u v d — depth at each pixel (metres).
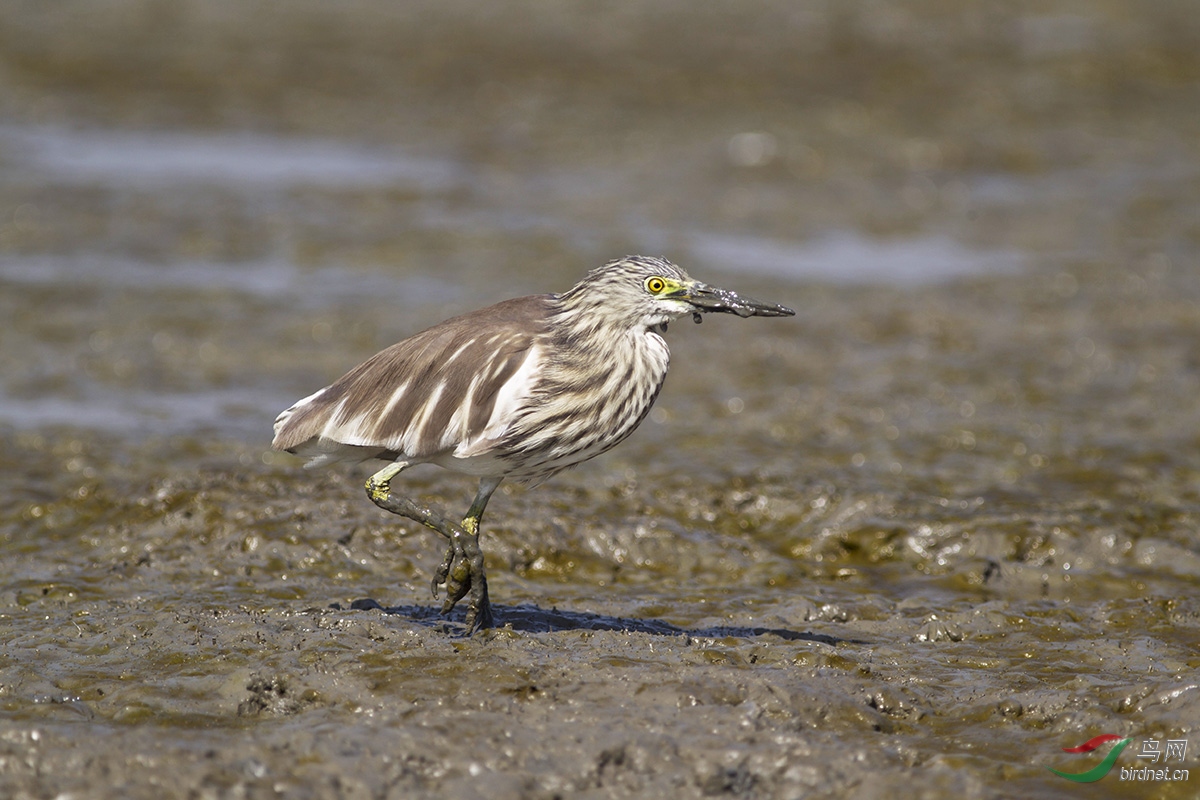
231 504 12.55
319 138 31.44
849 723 8.27
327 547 11.77
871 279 23.44
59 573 11.27
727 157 30.92
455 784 7.23
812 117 33.75
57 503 12.79
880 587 11.70
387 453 9.36
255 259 23.20
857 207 28.12
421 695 8.36
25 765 7.32
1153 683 8.73
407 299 21.25
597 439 9.39
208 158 29.44
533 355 9.12
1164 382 18.09
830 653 9.45
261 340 19.22
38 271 21.92
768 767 7.58
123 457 14.28
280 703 8.40
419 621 10.17
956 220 27.42
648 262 9.33
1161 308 21.81
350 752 7.57
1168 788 7.44
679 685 8.45
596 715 8.12
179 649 9.26
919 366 18.84
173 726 8.04
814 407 17.02
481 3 42.28
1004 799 7.30
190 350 18.73
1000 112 34.50
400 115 33.25
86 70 35.25
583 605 10.86
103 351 18.55
